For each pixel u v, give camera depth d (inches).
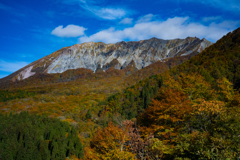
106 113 2475.4
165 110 621.3
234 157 238.8
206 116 421.4
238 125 302.5
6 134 1732.3
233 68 2014.0
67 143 1694.1
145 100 2615.7
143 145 443.2
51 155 1525.6
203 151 260.2
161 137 612.7
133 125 672.4
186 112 565.3
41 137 1781.5
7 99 4128.9
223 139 274.8
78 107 3201.3
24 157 1430.9
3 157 1425.9
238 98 706.8
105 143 571.8
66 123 2158.0
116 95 3447.3
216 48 3356.3
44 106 3250.5
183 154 328.8
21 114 2381.9
